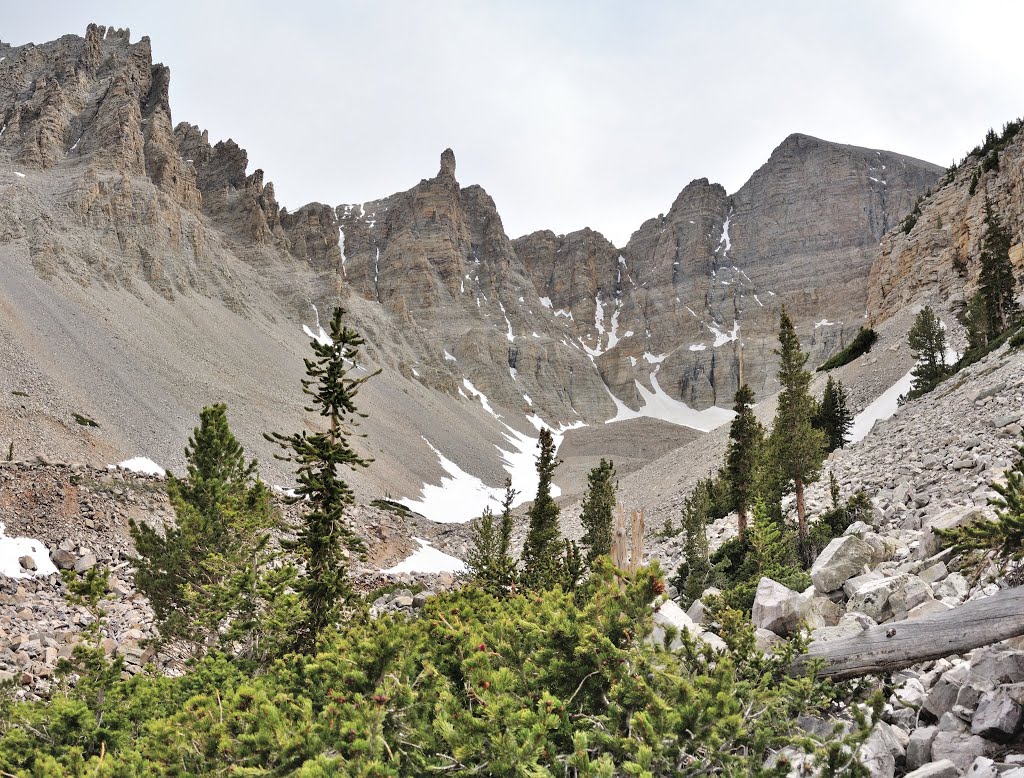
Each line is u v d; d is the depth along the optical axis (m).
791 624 14.34
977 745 8.22
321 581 20.73
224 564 23.61
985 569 13.52
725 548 32.81
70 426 58.75
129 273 124.38
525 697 9.45
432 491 112.75
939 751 8.45
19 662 25.19
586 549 44.62
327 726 9.23
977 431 32.59
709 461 75.69
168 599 25.05
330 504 21.80
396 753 8.95
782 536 28.08
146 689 15.30
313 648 19.48
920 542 18.56
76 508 43.00
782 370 32.59
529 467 173.12
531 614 11.97
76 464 50.44
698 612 17.62
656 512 65.44
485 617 14.52
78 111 172.88
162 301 126.69
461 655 11.20
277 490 69.38
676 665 9.04
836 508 29.98
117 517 44.41
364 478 95.44
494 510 115.31
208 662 17.31
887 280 122.94
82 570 36.78
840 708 10.23
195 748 10.09
